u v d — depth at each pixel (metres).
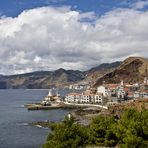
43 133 127.94
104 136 59.84
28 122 166.00
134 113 60.00
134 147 53.28
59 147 55.47
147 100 173.12
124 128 57.56
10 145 105.31
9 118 188.62
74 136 57.44
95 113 197.25
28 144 106.38
